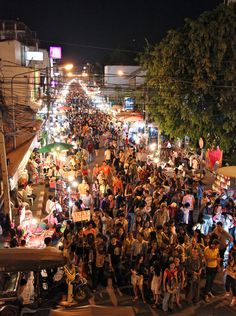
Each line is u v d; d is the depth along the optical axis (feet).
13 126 56.75
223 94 60.08
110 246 37.40
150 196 49.98
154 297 34.04
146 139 96.43
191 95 63.62
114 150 89.51
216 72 60.59
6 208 41.75
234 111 59.72
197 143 71.51
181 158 79.46
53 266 26.43
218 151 64.28
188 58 63.00
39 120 78.43
